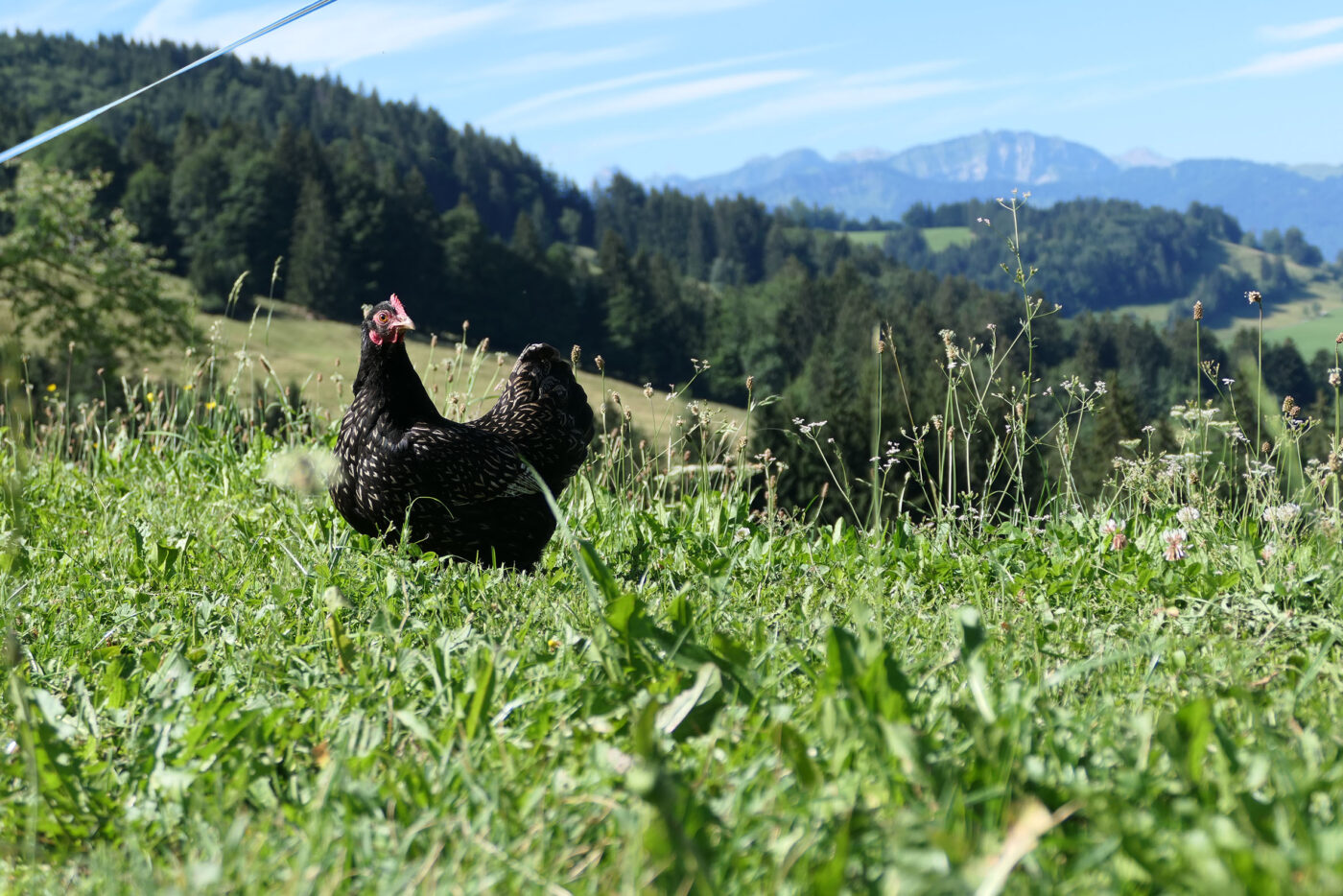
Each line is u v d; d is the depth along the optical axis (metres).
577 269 132.25
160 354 34.88
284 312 100.56
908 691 2.46
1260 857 1.41
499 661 2.81
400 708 2.69
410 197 118.12
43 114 152.25
